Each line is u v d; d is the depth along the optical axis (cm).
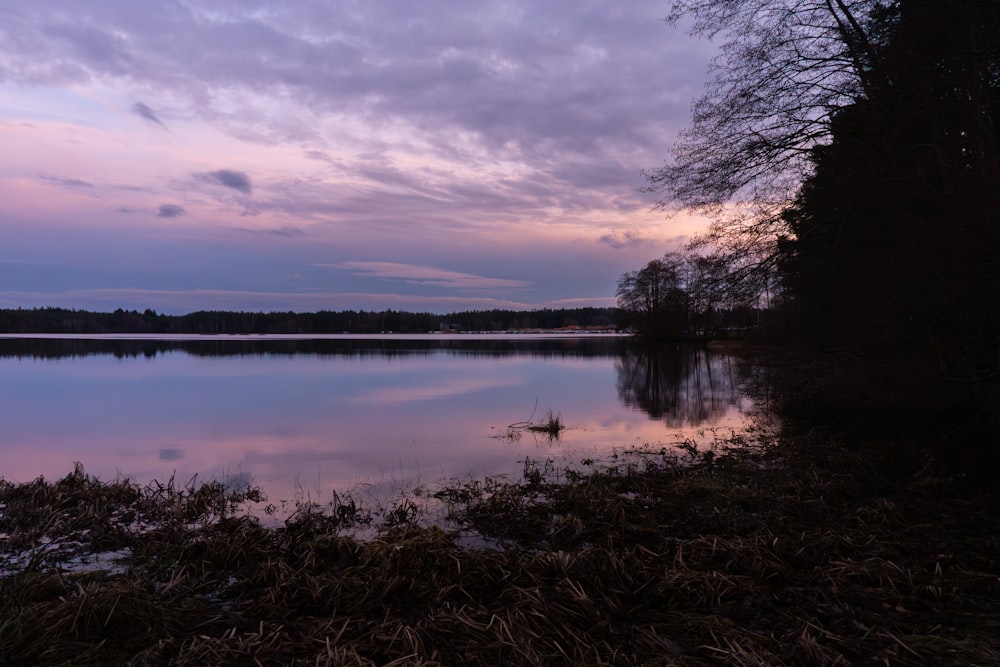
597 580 471
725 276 1231
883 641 384
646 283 6912
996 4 864
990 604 434
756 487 780
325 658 361
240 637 392
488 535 621
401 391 2106
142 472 943
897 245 1039
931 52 950
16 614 404
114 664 367
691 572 483
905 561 515
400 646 383
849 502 718
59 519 659
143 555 560
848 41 1095
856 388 1459
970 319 974
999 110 981
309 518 673
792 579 481
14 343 7138
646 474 871
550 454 1048
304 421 1442
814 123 1159
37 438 1238
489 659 368
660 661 361
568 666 361
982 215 861
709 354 4647
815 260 1218
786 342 1475
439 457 1034
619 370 3055
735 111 1188
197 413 1586
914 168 1142
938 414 1302
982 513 648
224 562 537
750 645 372
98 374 2811
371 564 523
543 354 4847
